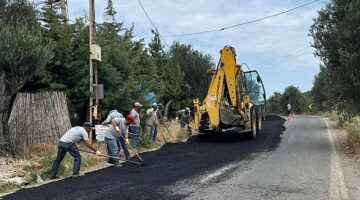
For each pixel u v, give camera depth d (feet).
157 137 62.95
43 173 35.99
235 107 61.46
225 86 62.44
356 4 44.06
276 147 52.65
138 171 37.06
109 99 55.21
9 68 41.04
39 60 41.81
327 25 47.47
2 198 27.53
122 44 61.72
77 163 35.91
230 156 45.44
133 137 50.90
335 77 47.75
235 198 26.27
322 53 47.78
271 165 38.78
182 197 26.58
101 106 55.36
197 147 54.65
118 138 43.14
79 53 53.11
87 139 36.55
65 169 37.73
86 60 53.31
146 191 28.40
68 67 51.03
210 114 60.23
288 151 48.52
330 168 36.88
